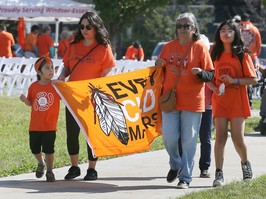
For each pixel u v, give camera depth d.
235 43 28.88
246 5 127.06
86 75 30.05
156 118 29.94
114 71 65.94
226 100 29.02
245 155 29.59
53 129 29.67
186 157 28.52
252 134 47.31
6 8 78.06
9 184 29.44
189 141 28.34
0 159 34.31
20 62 67.50
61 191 27.98
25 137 41.38
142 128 29.86
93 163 30.62
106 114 29.38
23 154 35.78
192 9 132.88
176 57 28.19
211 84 29.06
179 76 28.06
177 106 28.20
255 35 58.56
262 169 33.34
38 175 30.25
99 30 30.03
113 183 29.89
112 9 90.75
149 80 29.73
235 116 29.00
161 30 133.38
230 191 26.86
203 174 31.39
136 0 92.25
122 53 123.88
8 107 53.91
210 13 133.12
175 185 29.45
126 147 29.59
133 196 27.03
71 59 30.31
